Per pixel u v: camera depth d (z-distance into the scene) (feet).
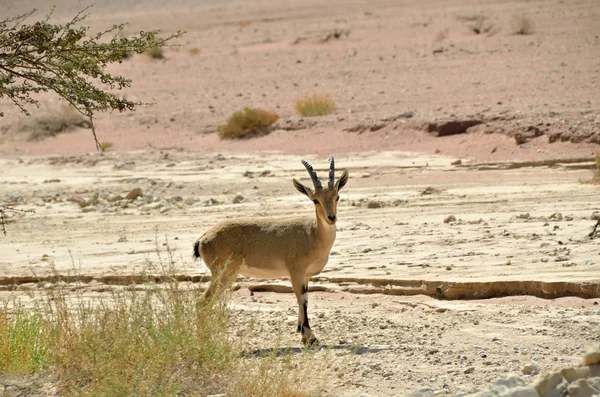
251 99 531.09
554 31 632.79
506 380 98.07
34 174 391.45
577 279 149.89
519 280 152.46
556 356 115.96
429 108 424.46
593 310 139.44
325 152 375.04
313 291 169.27
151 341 110.73
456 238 199.00
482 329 133.28
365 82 536.83
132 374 103.19
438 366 114.93
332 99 493.36
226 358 108.88
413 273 168.35
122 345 106.52
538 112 362.53
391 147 366.02
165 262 199.62
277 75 608.60
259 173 338.54
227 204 280.31
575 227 197.98
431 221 224.74
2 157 457.68
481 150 336.08
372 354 122.01
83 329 112.68
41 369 113.91
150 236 237.45
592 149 310.45
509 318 138.31
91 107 122.52
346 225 228.84
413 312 149.48
